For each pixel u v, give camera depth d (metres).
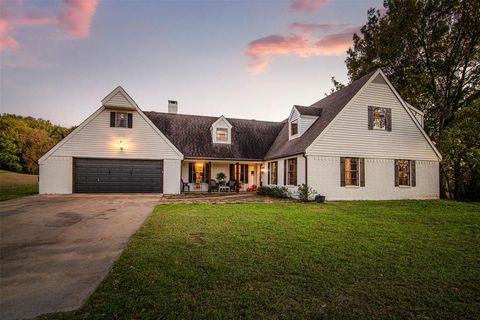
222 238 5.66
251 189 20.25
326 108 16.58
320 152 13.65
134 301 2.88
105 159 15.68
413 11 18.17
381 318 2.62
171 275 3.62
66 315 2.62
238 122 22.67
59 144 15.05
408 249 5.01
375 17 21.20
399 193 14.96
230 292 3.13
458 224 7.56
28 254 4.75
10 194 15.13
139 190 16.16
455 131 15.05
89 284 3.44
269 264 4.10
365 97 14.66
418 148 15.49
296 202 12.77
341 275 3.71
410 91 18.97
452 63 18.62
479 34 17.44
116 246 5.25
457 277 3.71
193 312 2.67
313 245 5.20
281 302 2.90
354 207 11.02
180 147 18.27
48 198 13.28
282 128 22.66
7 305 2.85
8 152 39.00
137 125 16.20
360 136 14.42
